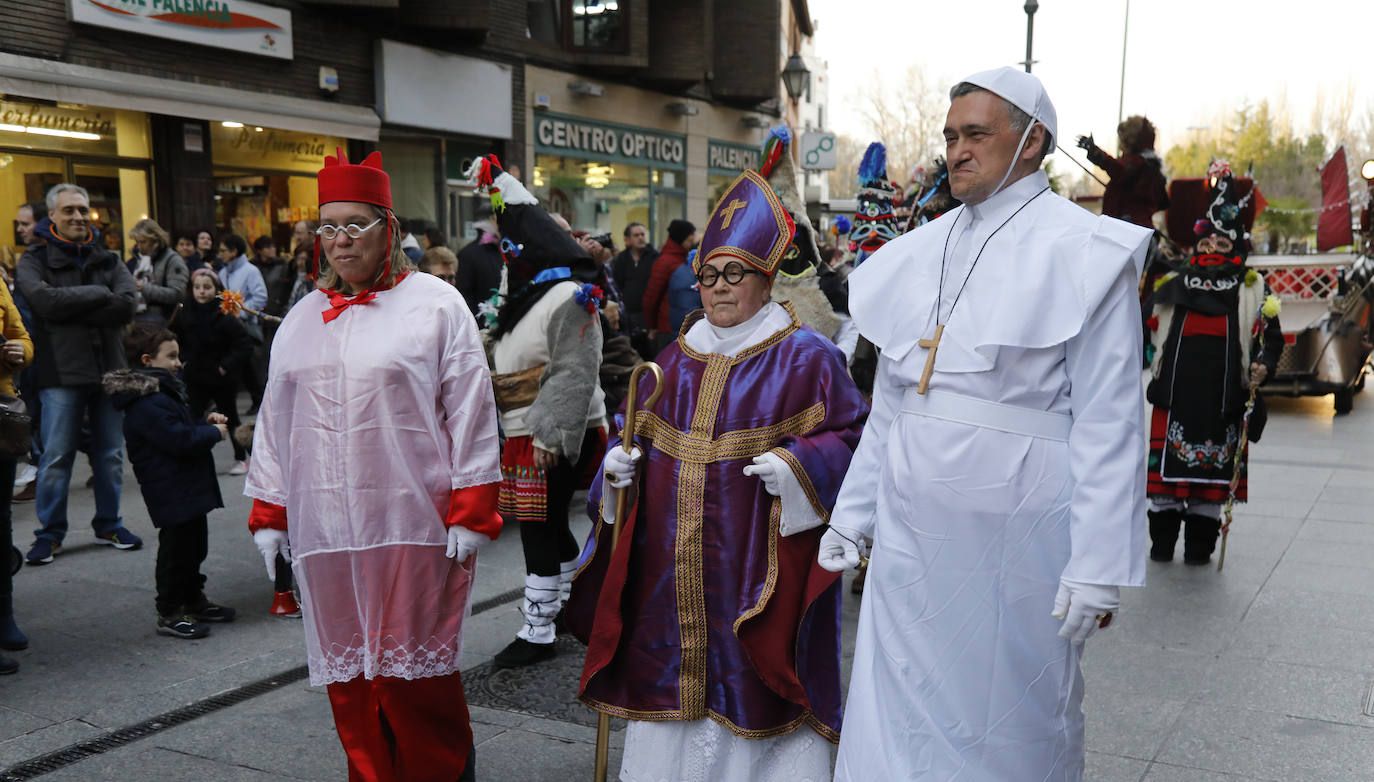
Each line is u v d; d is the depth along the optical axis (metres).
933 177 5.80
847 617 5.11
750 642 2.88
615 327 7.19
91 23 10.32
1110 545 2.20
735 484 2.96
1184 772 3.49
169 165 11.51
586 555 3.22
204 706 4.05
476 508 2.99
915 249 2.57
